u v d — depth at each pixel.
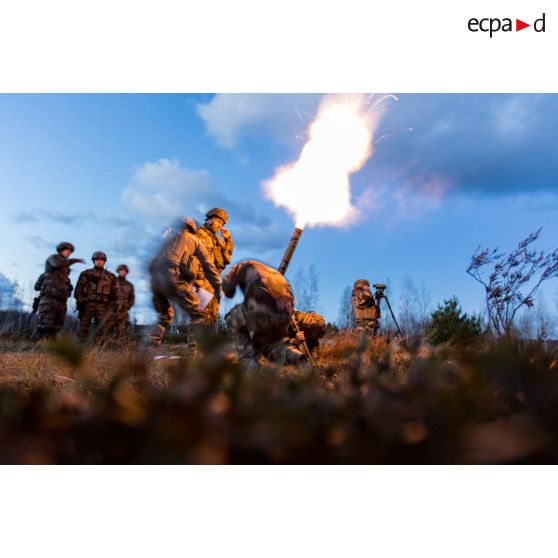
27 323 12.94
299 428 1.05
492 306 5.52
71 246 12.77
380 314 12.70
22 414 1.06
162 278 7.90
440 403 1.12
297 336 5.20
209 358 1.28
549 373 1.30
